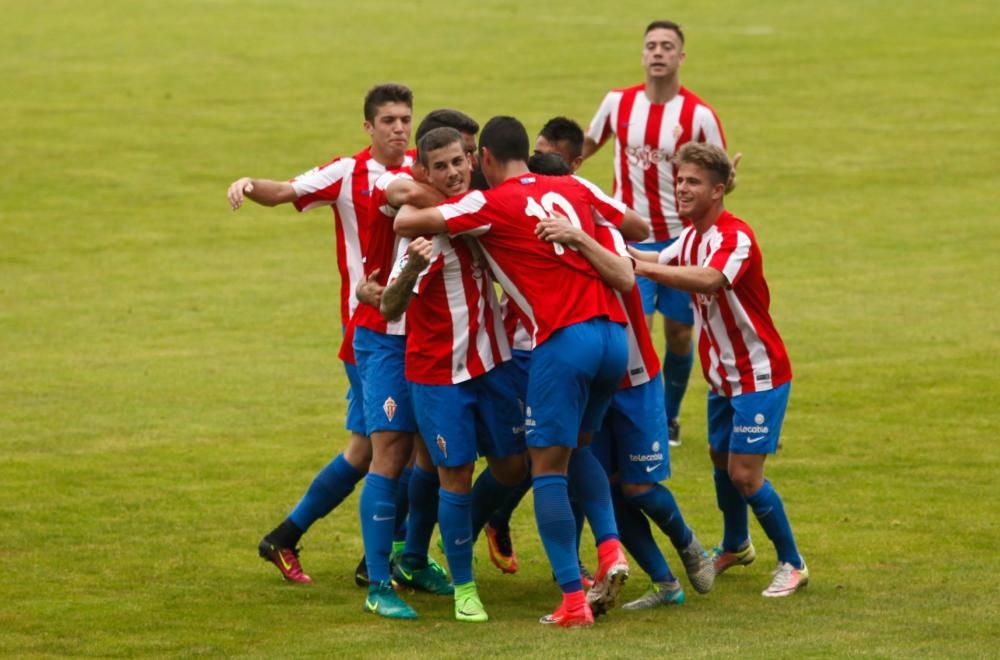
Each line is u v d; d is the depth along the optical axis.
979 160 77.81
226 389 41.28
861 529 29.12
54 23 121.06
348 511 31.22
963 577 25.78
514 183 23.22
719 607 24.34
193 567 26.70
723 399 26.05
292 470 33.66
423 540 25.75
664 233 39.56
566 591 23.16
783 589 25.03
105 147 81.38
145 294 54.06
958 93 94.62
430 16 126.25
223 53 109.75
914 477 32.94
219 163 78.44
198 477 33.03
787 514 30.28
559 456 23.03
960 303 51.44
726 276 24.31
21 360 44.47
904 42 112.38
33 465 33.81
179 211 68.62
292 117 89.56
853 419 37.94
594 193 24.08
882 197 70.38
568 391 22.67
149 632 22.70
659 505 24.36
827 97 94.44
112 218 67.06
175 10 128.25
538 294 22.77
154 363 44.22
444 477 23.86
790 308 51.06
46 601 24.41
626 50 110.00
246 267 58.72
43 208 68.56
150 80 100.00
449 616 24.11
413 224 22.61
